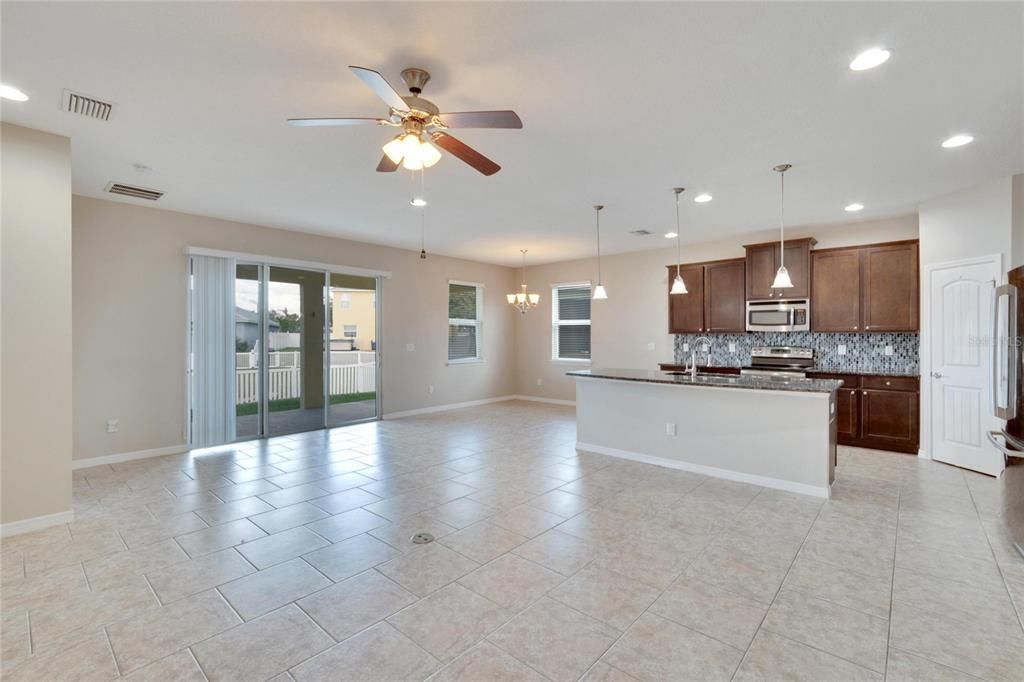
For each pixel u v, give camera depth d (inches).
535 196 179.8
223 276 214.2
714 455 169.2
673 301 273.6
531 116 114.3
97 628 82.7
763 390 153.2
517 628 82.9
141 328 191.8
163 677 71.0
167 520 129.9
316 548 113.4
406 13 77.1
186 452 201.9
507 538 118.8
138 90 102.7
